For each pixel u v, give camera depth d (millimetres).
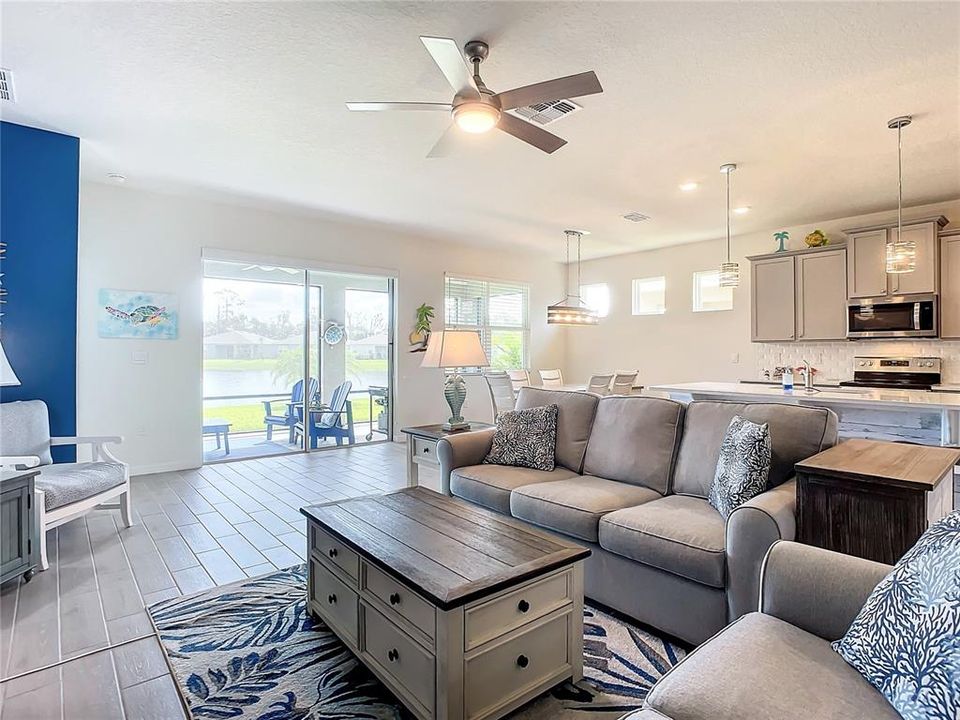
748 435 2193
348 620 1973
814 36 2357
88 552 3047
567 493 2580
